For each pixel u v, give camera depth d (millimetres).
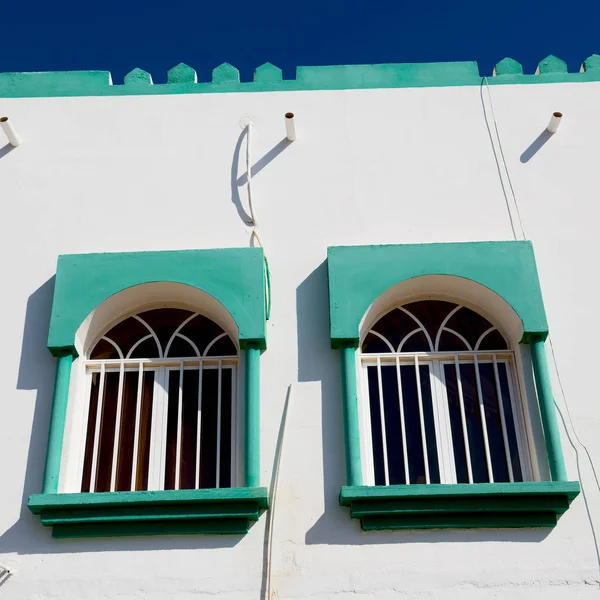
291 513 6938
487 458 7320
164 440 7430
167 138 8750
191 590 6648
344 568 6723
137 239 8227
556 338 7699
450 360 7746
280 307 7836
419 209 8359
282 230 8242
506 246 7938
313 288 7941
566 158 8641
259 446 7164
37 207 8398
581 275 8016
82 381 7602
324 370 7539
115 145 8727
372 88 9016
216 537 6855
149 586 6664
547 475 7129
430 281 7859
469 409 7562
